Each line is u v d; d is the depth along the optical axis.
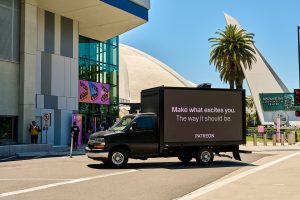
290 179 13.53
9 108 27.97
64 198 10.13
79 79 39.84
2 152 24.67
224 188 11.60
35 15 29.69
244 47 52.72
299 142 43.22
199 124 18.33
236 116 19.05
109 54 45.03
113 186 12.19
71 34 36.09
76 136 29.77
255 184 12.39
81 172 15.62
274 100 85.12
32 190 11.33
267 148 31.41
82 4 32.47
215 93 18.70
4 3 27.59
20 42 28.88
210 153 18.75
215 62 54.38
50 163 19.20
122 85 101.44
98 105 42.41
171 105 17.88
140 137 17.45
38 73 32.16
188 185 12.49
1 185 12.20
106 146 16.92
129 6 35.69
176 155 18.27
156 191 11.34
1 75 27.38
